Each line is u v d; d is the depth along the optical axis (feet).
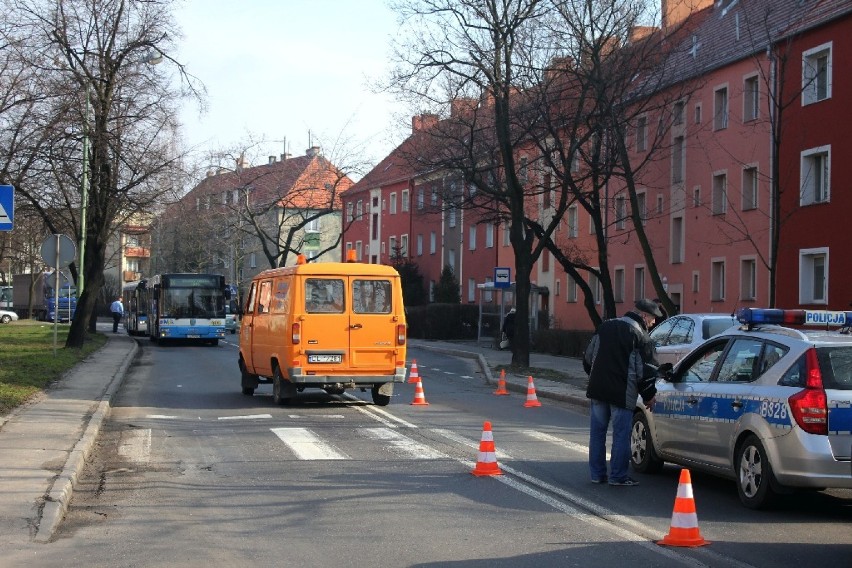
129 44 97.40
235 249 217.77
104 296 316.40
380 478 34.37
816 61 96.78
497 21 83.66
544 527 26.63
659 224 127.54
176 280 143.33
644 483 33.55
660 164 126.31
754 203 107.14
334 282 57.16
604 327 33.24
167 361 106.52
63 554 23.66
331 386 59.16
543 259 163.94
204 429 47.96
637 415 36.17
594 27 82.38
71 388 65.41
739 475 29.40
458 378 87.56
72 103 86.58
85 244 117.19
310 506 29.53
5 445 39.04
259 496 31.12
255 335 63.77
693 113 118.62
